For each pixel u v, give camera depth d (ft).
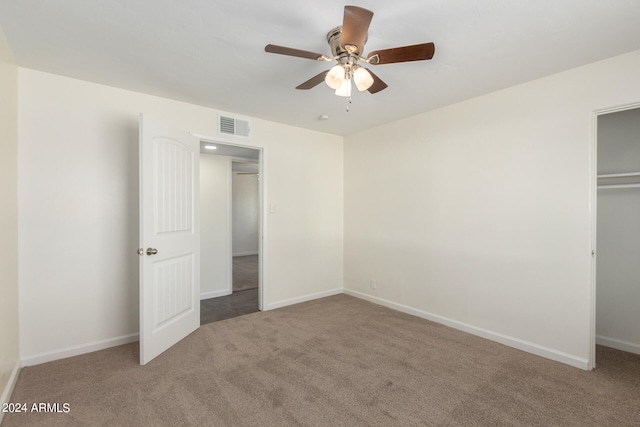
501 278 9.12
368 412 6.00
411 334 9.75
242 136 11.43
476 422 5.72
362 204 13.71
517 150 8.74
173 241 8.99
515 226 8.82
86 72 7.97
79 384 6.89
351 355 8.33
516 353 8.47
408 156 11.73
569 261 7.85
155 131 8.25
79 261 8.42
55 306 8.07
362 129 13.44
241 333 9.85
